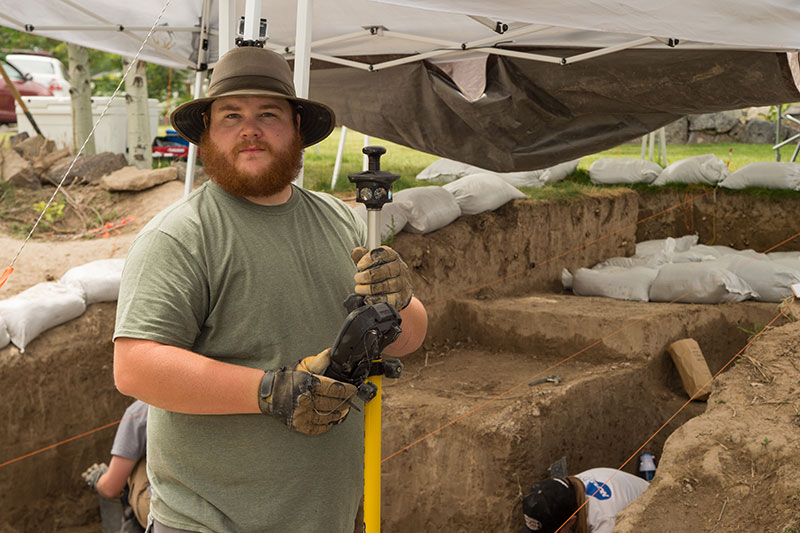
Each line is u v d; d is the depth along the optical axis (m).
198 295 1.60
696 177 7.38
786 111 9.87
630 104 4.26
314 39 4.90
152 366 1.50
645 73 4.07
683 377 4.98
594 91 4.30
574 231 6.59
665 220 7.40
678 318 5.20
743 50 3.74
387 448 4.43
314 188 7.07
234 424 1.63
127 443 3.38
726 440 3.15
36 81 13.31
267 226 1.70
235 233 1.65
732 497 2.93
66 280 4.86
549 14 3.11
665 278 5.75
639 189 7.41
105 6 4.70
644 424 4.84
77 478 4.54
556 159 4.94
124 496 3.47
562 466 4.07
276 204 1.74
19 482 4.24
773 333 3.84
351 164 8.75
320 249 1.76
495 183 6.13
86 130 8.70
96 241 6.13
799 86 3.66
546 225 6.32
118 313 1.57
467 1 2.96
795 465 2.90
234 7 3.37
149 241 1.59
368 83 5.24
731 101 3.92
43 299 4.53
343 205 1.95
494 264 5.96
